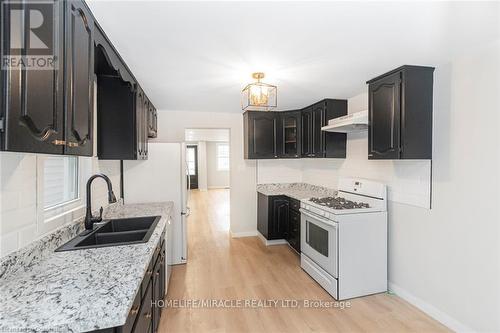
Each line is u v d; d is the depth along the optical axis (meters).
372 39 1.64
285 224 3.93
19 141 0.73
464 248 1.93
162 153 3.09
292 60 1.98
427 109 2.15
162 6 1.26
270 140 4.08
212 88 2.76
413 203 2.34
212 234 4.55
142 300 1.33
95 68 1.83
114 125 2.11
